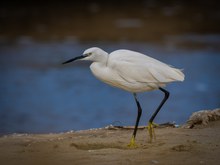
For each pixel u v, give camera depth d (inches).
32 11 1593.3
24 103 748.6
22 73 936.9
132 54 339.3
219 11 1616.6
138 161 286.2
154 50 1139.3
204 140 329.7
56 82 872.9
